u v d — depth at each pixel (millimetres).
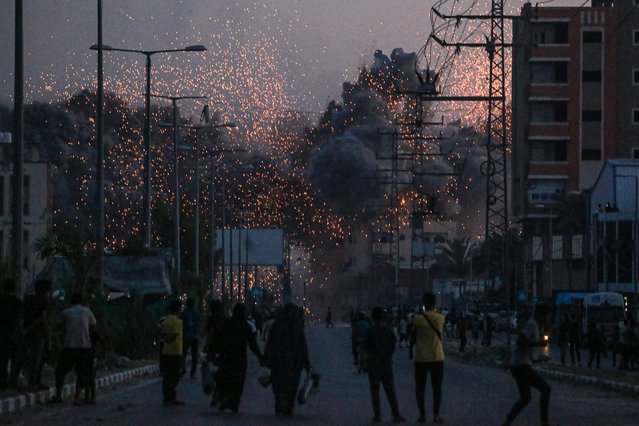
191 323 59344
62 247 63062
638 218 142500
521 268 188250
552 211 174125
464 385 60344
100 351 61500
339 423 34625
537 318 32312
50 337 43156
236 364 37906
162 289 90000
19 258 47094
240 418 35719
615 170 152500
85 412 37812
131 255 92188
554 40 175250
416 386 35344
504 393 53625
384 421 35594
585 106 175125
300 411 39594
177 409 39625
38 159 155625
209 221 161750
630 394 55406
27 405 39281
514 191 185625
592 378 64438
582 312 119312
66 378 50844
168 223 142625
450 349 117062
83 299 42375
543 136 175875
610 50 174750
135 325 77375
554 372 72438
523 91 178750
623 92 174750
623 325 84000
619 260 145000
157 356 78562
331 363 84688
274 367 37219
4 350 40688
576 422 36812
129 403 42219
